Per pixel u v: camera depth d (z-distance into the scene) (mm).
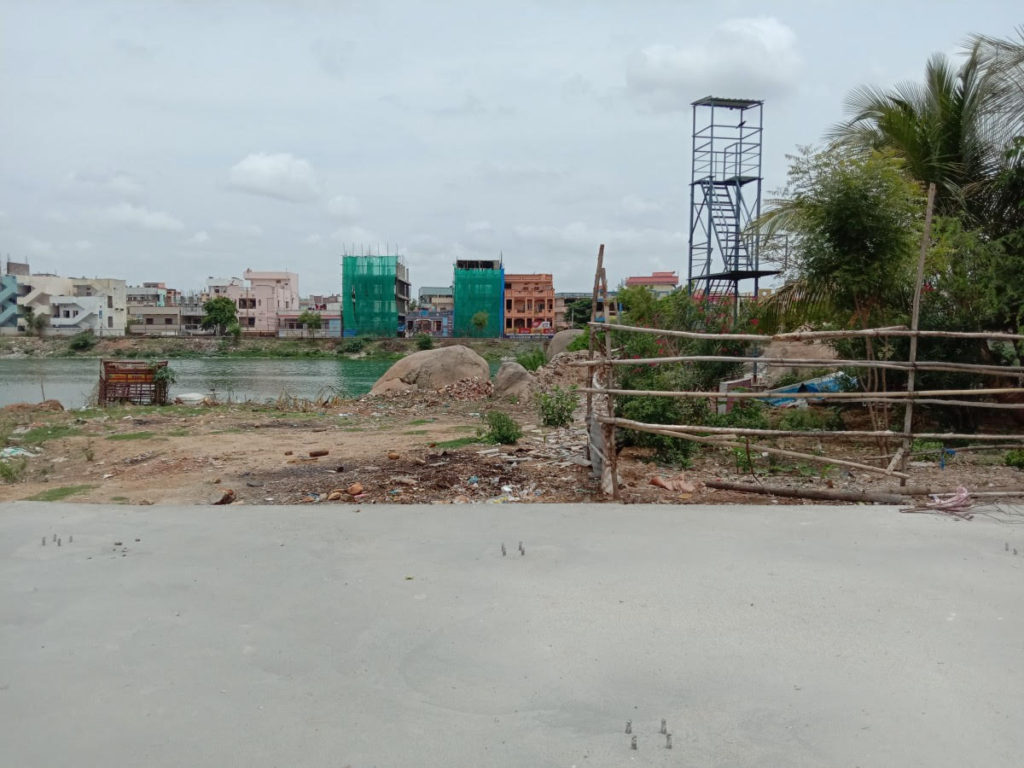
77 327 76750
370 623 4090
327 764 2830
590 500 7141
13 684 3443
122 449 11453
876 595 4414
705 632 3930
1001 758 2814
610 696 3303
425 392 20188
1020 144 11266
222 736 3018
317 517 6355
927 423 11031
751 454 9258
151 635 3961
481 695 3324
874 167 10625
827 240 10977
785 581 4660
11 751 2920
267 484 8469
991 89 12406
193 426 14281
